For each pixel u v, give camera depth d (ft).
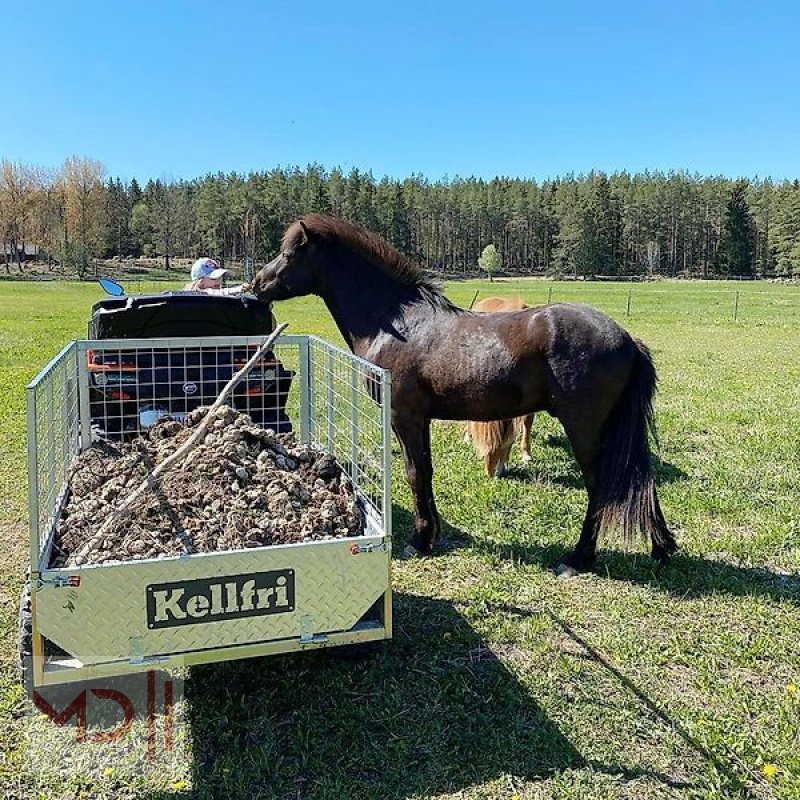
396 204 304.91
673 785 10.33
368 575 11.29
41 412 11.21
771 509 21.12
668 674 13.09
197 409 15.53
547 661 13.46
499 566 17.63
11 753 10.87
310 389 18.25
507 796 10.12
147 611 10.32
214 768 10.64
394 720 11.69
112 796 10.14
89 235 268.21
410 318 17.60
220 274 26.78
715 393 38.63
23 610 11.28
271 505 12.84
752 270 294.25
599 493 16.57
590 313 16.37
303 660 13.46
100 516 12.25
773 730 11.51
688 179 341.62
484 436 22.80
